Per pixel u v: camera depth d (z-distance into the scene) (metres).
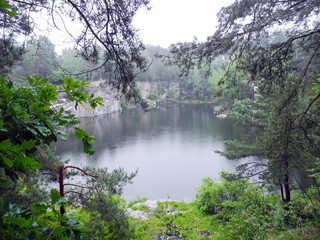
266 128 8.64
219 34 5.13
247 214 5.83
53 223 0.95
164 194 15.30
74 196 5.18
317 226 4.77
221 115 48.16
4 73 3.55
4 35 3.34
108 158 22.33
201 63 5.46
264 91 5.67
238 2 4.83
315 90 5.35
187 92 86.38
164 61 5.51
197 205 10.81
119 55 3.25
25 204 3.49
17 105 0.93
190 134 31.92
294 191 9.90
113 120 45.75
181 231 8.14
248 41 5.04
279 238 4.58
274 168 7.13
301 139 6.11
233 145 10.05
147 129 36.56
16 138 1.05
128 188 16.22
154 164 20.84
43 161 4.40
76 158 21.67
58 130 1.14
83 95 1.21
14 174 0.94
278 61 4.92
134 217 9.41
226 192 9.74
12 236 0.68
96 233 4.43
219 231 7.83
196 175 18.33
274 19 4.43
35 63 29.88
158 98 80.44
